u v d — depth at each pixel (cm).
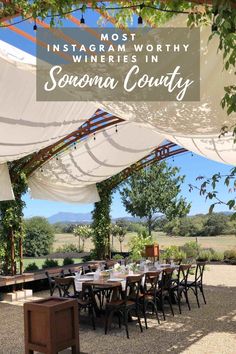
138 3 260
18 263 984
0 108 500
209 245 1650
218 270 1323
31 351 318
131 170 1263
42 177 1016
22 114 536
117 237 1491
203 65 347
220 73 352
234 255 1535
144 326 630
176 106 419
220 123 453
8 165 925
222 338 556
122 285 623
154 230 1673
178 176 1644
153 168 1638
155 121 473
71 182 1070
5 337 589
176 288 741
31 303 322
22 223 959
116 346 525
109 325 607
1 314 754
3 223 934
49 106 548
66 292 675
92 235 1301
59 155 936
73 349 324
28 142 631
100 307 696
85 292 662
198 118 444
